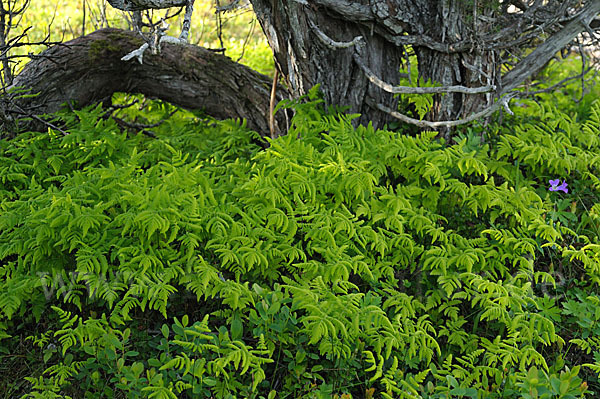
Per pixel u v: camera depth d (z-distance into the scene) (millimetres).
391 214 3311
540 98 5867
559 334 3219
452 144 4227
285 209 3326
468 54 4098
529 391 2527
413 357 3008
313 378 2891
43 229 2947
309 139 3799
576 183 3824
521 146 3717
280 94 4801
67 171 3922
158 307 2877
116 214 3182
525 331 2924
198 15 8062
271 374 2984
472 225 3666
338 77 4152
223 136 4715
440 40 4051
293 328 2842
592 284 3314
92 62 4777
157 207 3010
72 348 3053
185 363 2680
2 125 4152
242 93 4918
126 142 4164
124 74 4988
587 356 3172
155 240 3082
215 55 4926
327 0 3865
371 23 3998
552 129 3924
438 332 3234
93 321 2822
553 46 4121
